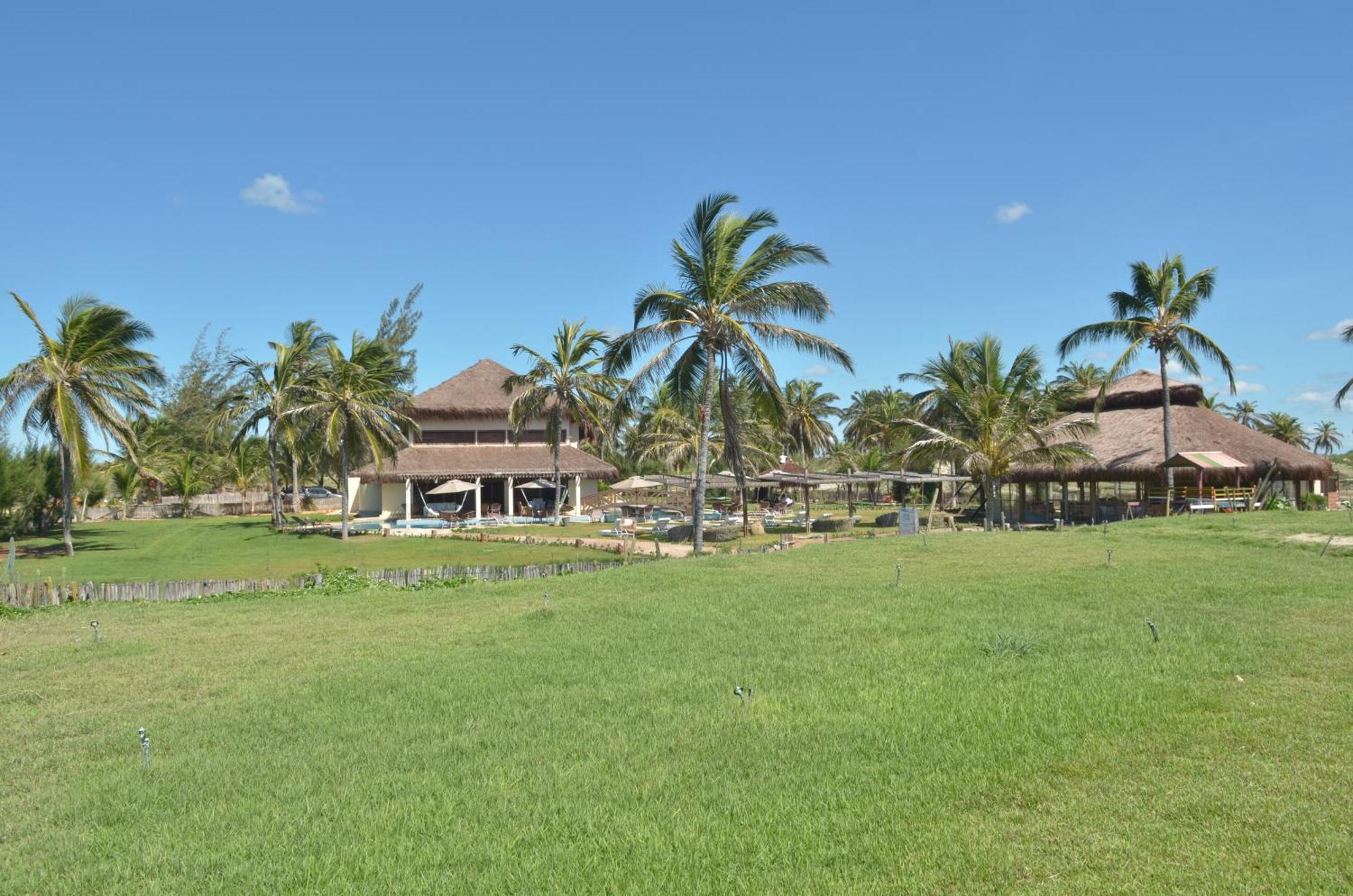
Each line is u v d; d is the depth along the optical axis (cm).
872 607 1191
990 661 850
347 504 4094
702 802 536
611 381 4516
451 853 479
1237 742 595
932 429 3244
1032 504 4312
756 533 3531
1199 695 702
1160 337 3288
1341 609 1065
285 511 6425
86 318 3212
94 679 950
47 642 1206
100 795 592
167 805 573
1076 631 981
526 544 3403
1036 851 453
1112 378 3234
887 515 3719
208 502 6462
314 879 457
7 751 703
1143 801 506
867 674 824
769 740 644
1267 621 1000
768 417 2697
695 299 2525
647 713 728
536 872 453
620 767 601
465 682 860
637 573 1697
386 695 823
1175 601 1156
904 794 533
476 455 5191
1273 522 2242
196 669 988
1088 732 625
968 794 529
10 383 3098
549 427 5306
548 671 889
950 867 439
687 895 422
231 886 453
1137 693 714
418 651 1036
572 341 4541
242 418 5184
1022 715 671
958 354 3350
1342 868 419
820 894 419
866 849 463
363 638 1147
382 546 3494
